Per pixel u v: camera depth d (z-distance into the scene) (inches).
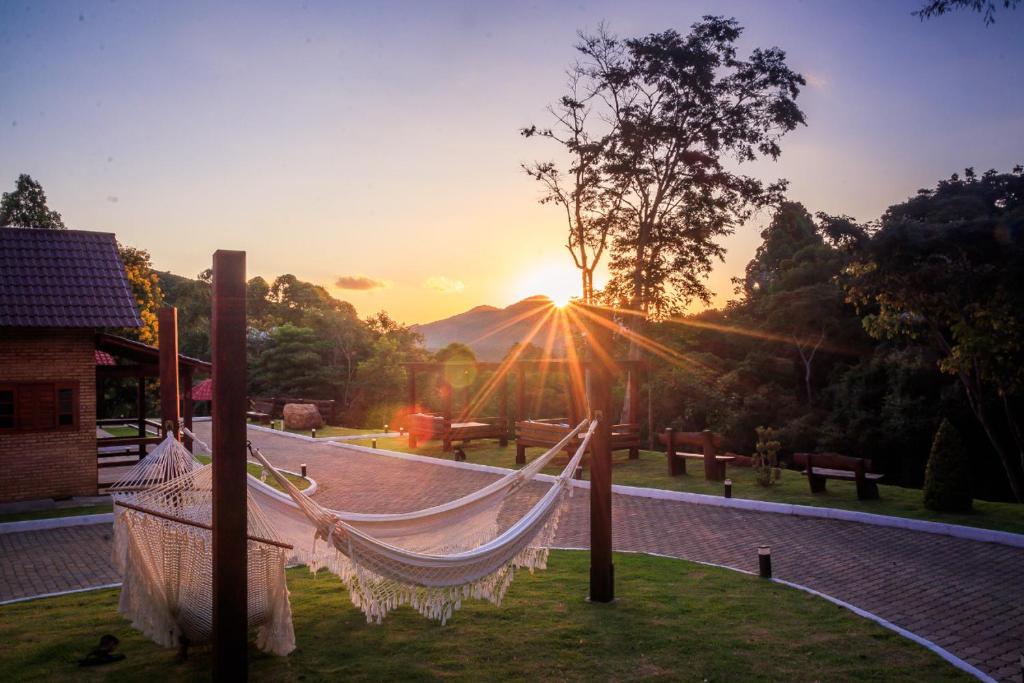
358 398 1800.0
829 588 326.0
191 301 2298.2
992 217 595.8
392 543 268.8
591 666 228.5
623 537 432.8
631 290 1086.4
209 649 241.3
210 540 213.9
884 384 1213.1
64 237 645.3
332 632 258.1
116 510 233.3
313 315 1950.1
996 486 1023.0
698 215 1069.8
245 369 198.4
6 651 239.1
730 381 1376.7
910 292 626.5
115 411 1395.2
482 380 1610.5
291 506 258.1
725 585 321.1
